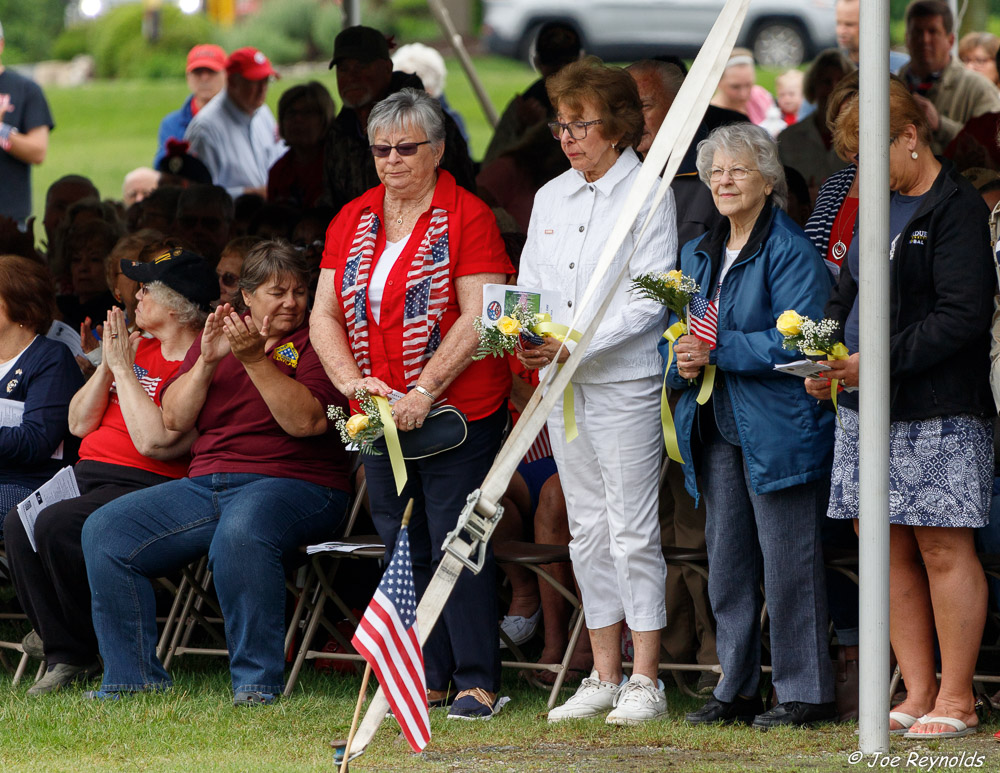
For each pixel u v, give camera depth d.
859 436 14.50
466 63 38.38
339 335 17.81
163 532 18.72
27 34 98.56
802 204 21.84
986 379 15.16
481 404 17.28
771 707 17.11
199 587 20.53
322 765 14.78
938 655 17.39
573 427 16.41
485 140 61.38
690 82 13.03
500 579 21.67
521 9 77.81
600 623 17.23
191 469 19.41
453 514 17.22
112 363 19.88
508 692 18.89
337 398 19.05
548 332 15.84
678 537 19.00
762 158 15.99
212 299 20.80
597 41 71.81
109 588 18.48
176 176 36.31
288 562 18.58
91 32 97.75
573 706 16.94
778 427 15.68
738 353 15.66
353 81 26.00
